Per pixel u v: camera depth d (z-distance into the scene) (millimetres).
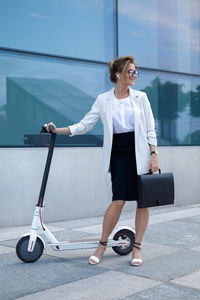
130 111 3219
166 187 3240
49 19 5438
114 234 3412
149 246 3830
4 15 5066
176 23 6969
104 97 3346
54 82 5492
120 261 3297
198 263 3217
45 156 5285
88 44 5832
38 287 2672
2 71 5062
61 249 3301
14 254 3561
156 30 6688
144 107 3279
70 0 5629
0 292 2584
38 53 5340
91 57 5867
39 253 3287
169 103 6863
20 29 5195
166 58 6828
